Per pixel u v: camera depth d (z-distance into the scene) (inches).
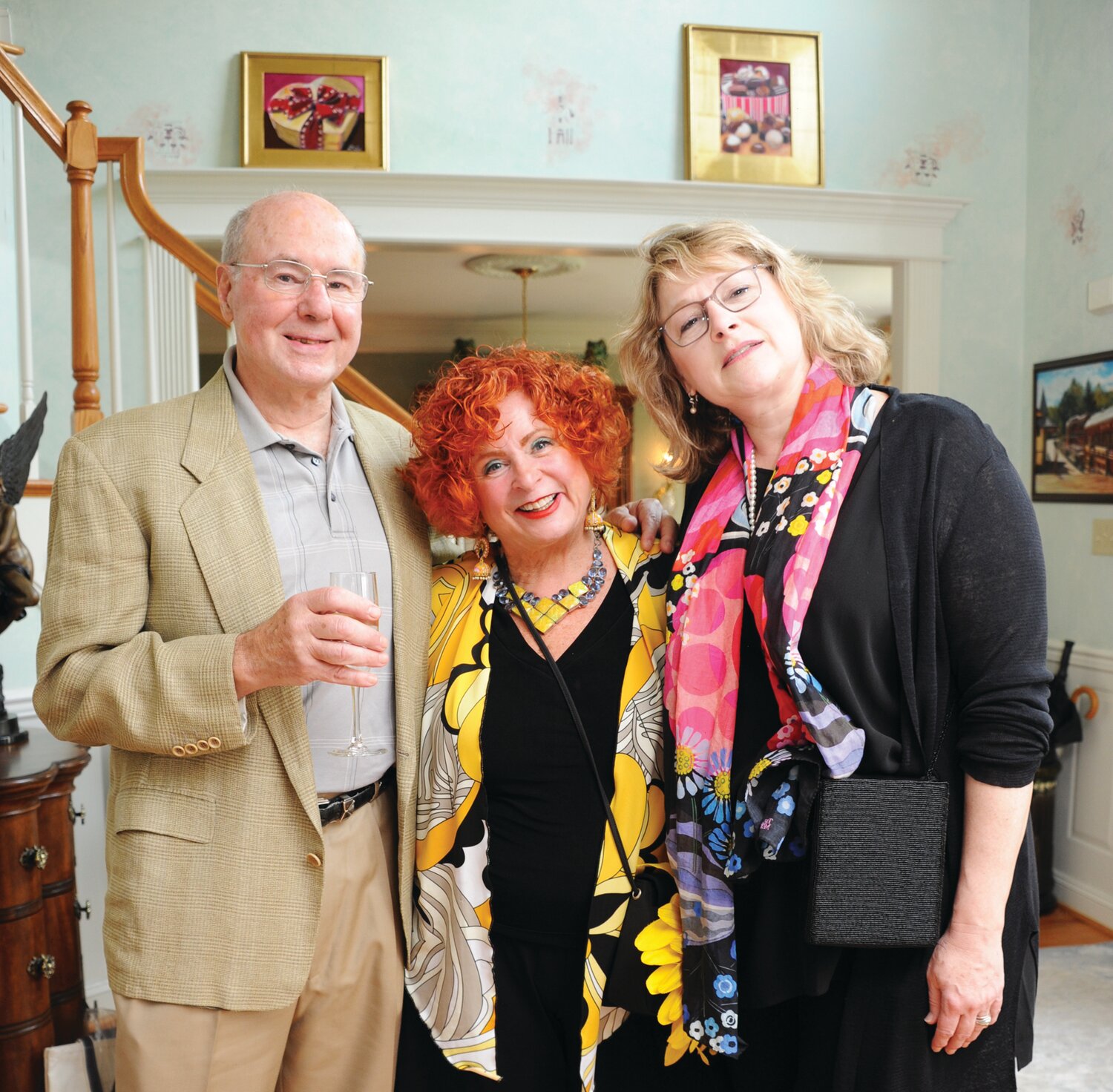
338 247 53.2
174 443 52.2
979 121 162.6
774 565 47.3
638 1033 57.9
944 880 45.8
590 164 158.4
